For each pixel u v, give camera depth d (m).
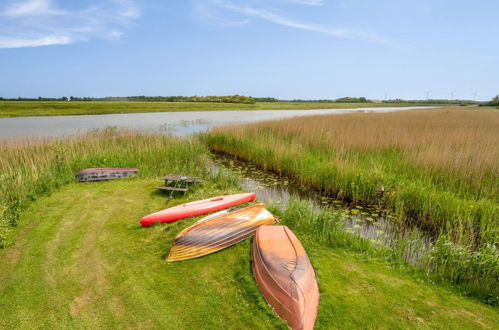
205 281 4.20
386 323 3.46
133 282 4.18
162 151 12.55
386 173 9.24
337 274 4.44
